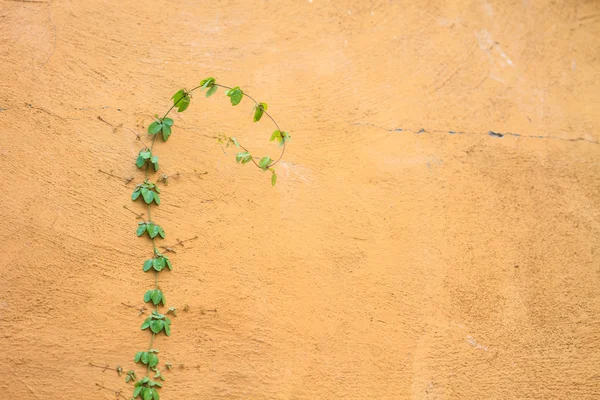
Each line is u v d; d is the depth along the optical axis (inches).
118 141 150.1
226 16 176.9
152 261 138.6
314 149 163.6
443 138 173.9
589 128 185.5
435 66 184.7
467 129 177.0
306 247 150.6
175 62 166.1
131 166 147.9
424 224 160.2
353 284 149.3
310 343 141.3
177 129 155.7
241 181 154.0
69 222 138.8
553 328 155.0
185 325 136.3
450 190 166.4
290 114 167.0
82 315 131.3
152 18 170.6
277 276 145.6
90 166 145.5
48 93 151.7
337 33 182.7
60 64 156.5
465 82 184.4
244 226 149.0
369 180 162.9
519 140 178.7
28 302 129.6
